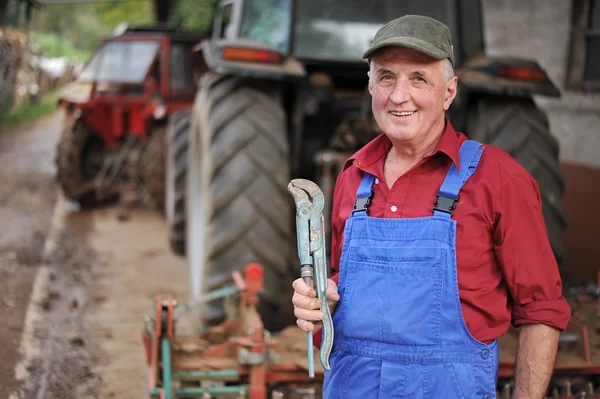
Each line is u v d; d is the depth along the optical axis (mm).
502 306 1979
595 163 5988
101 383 3877
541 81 4082
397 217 2021
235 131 3959
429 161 2039
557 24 6539
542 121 4164
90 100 8312
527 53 7027
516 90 4008
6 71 7238
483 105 4168
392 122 2018
